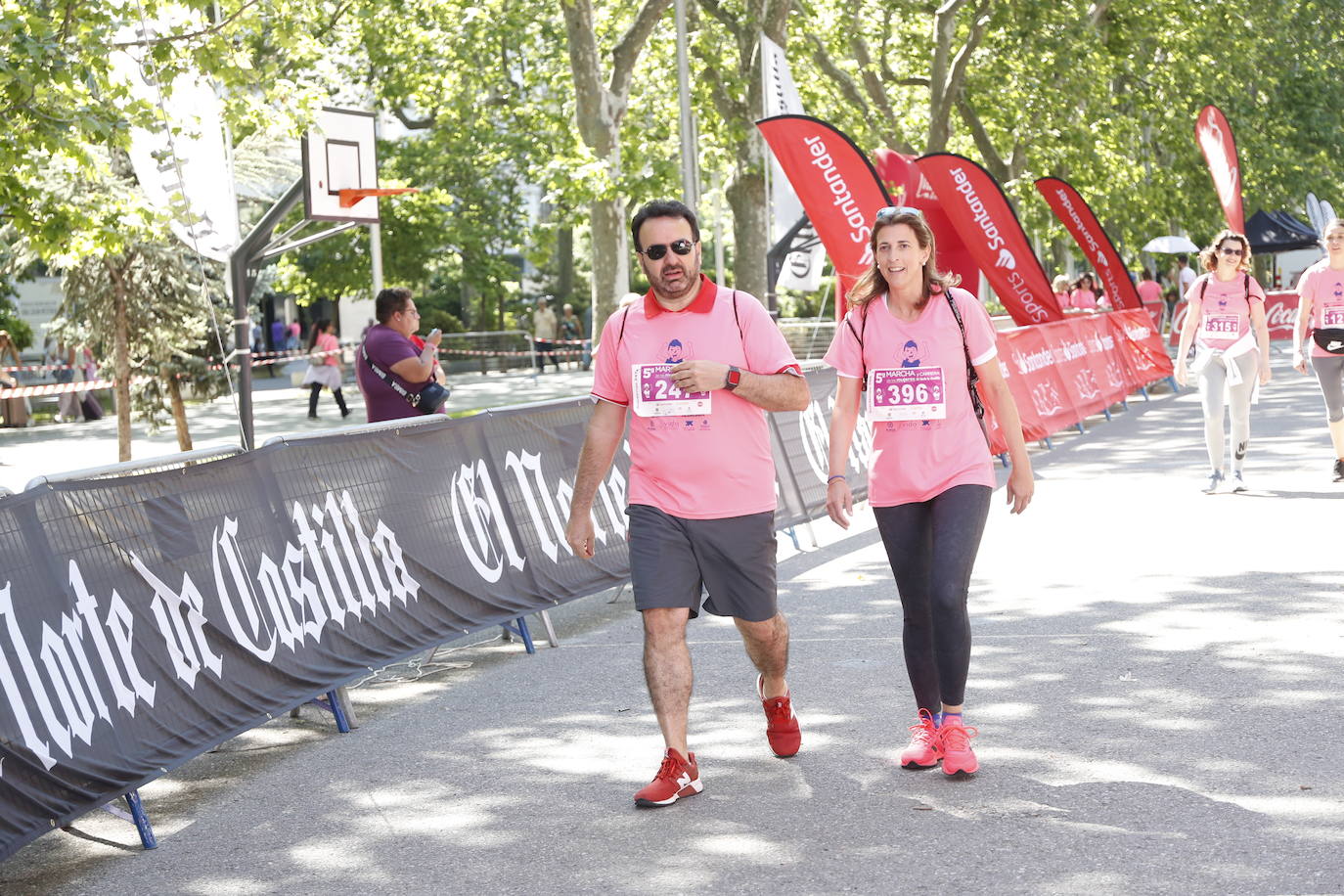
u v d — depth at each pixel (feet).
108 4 34.86
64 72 32.55
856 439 39.01
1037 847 13.84
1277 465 41.09
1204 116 67.41
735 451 16.12
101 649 15.84
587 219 83.35
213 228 37.81
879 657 22.07
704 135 90.53
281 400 101.86
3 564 14.73
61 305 55.93
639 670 22.49
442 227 122.62
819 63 94.22
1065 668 20.66
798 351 89.51
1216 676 19.76
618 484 28.12
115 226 40.68
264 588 18.92
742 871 13.71
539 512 25.43
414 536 22.27
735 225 80.74
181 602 17.31
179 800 17.31
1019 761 16.55
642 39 74.13
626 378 16.48
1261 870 13.01
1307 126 143.23
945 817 14.84
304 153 42.47
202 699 17.31
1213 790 15.19
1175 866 13.20
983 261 55.36
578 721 19.69
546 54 94.63
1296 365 36.91
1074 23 93.56
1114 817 14.55
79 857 15.51
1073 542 30.76
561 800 16.26
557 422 26.61
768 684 17.22
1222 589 25.32
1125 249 130.82
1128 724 17.78
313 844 15.35
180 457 17.95
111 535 16.40
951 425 16.40
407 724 20.17
